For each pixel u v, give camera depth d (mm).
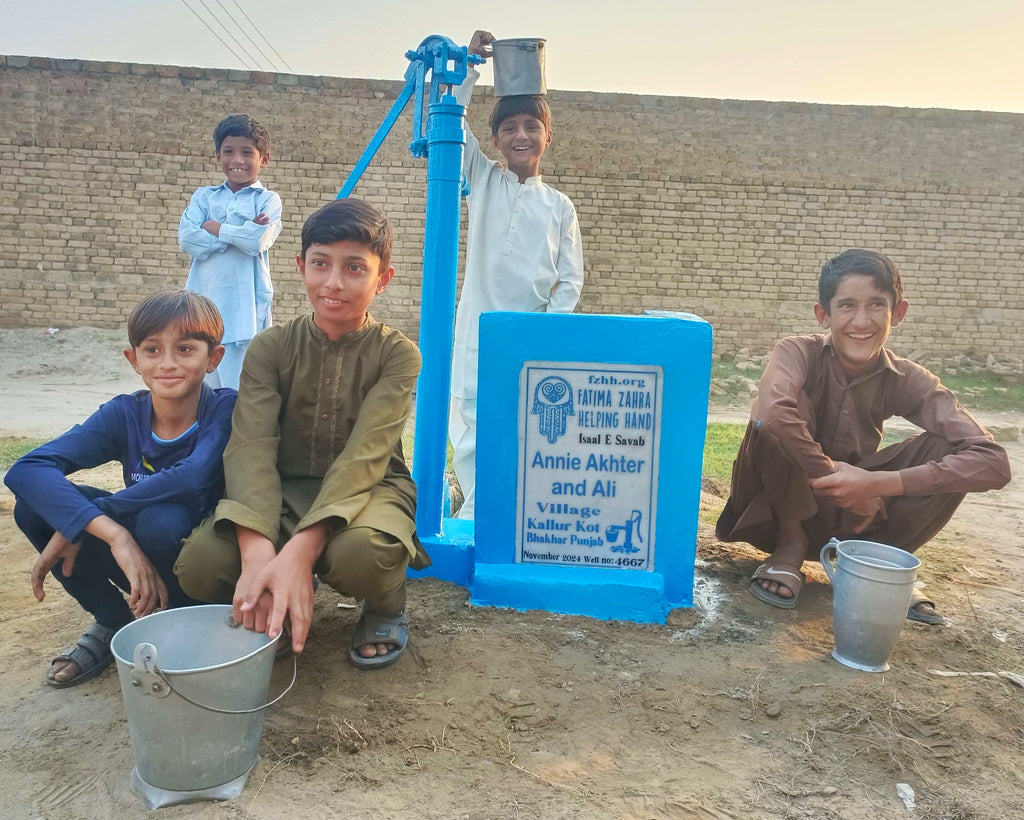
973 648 2658
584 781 1863
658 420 2766
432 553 2986
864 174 12477
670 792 1838
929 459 2871
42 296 12094
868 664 2449
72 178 11867
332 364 2369
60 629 2568
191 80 11742
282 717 2057
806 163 12453
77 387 9703
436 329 2955
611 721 2117
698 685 2318
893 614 2381
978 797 1882
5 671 2287
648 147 12328
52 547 2115
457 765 1896
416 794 1786
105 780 1803
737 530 3119
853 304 2795
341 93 11930
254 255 4301
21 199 11883
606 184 12398
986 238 12641
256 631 1942
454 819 1710
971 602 3107
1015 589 3293
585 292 12664
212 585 2115
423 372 2980
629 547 2834
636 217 12484
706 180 12438
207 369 2303
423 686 2232
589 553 2848
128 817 1687
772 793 1854
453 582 2986
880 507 2893
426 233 2973
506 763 1915
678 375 2734
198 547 2078
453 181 2930
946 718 2195
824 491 2734
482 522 2855
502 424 2799
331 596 2838
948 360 12625
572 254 3760
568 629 2643
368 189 12148
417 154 3152
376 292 2387
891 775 1947
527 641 2527
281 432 2434
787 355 2926
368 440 2236
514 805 1765
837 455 3023
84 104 11727
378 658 2305
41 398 8688
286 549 2002
